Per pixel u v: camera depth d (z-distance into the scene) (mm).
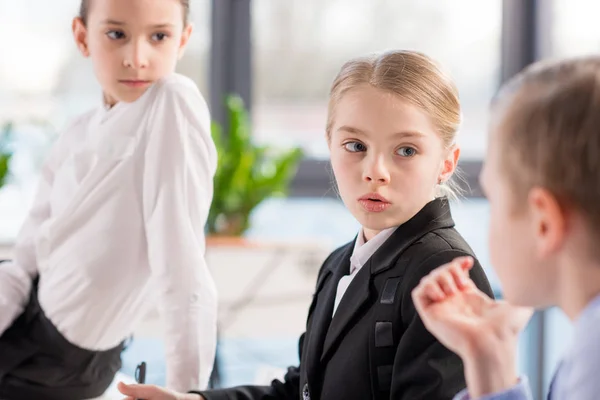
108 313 1213
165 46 1167
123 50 1150
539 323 2773
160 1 1141
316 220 2898
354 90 927
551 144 620
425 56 952
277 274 2498
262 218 2873
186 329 1125
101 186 1175
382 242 952
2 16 2748
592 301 625
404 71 921
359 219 938
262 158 2686
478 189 2842
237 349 2760
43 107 2793
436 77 938
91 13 1170
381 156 911
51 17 2771
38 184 1335
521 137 641
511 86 682
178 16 1174
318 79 2930
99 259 1174
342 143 933
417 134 908
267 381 2154
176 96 1154
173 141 1143
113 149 1185
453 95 952
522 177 644
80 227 1198
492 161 682
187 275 1131
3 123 2742
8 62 2764
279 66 2922
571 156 610
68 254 1198
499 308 696
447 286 720
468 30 2879
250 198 2559
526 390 667
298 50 2910
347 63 968
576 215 617
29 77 2777
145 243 1184
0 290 1259
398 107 905
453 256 888
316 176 2920
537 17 2846
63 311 1213
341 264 1010
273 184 2561
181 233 1136
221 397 1048
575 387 616
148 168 1151
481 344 667
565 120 616
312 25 2898
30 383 1258
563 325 2793
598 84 616
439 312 699
